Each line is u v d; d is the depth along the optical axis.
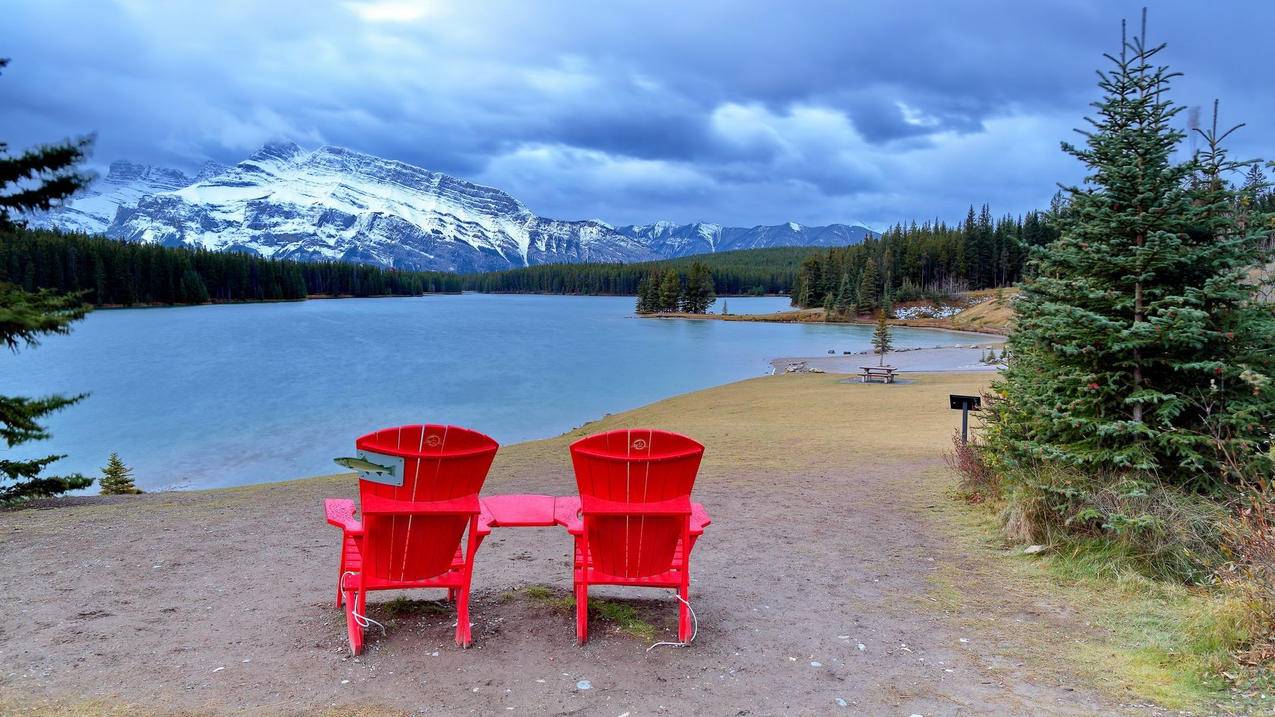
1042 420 6.49
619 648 3.83
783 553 5.93
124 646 3.73
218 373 38.50
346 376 37.81
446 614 4.26
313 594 4.66
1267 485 4.91
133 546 5.96
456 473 3.58
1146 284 5.96
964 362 42.62
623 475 3.68
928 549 6.06
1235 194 5.66
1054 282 6.26
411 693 3.26
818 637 4.09
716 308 143.62
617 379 38.16
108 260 103.31
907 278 115.00
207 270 129.12
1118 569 5.25
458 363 44.62
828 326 92.19
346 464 3.45
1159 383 5.97
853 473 10.23
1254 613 3.91
